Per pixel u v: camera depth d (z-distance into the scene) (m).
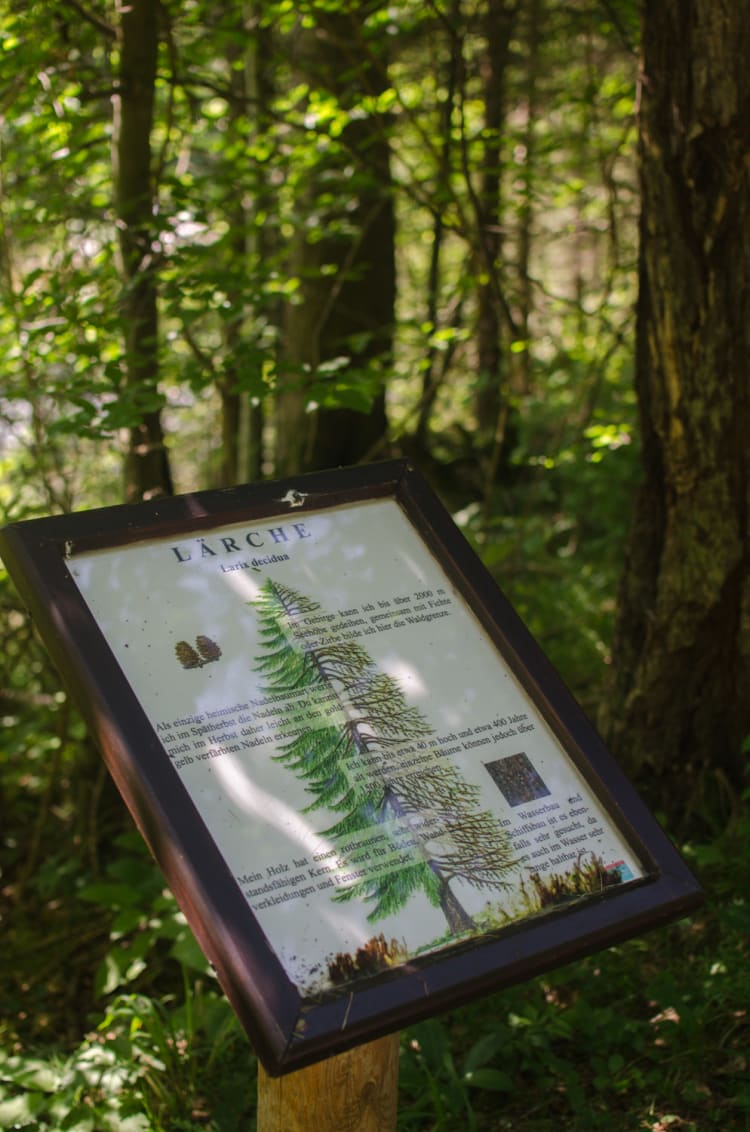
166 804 1.56
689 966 2.72
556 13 5.62
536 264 9.05
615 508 5.40
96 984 2.97
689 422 3.03
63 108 3.49
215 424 5.61
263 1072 1.78
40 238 3.84
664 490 3.20
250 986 1.46
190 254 3.43
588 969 2.75
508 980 1.59
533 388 6.76
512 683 1.87
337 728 1.72
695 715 3.24
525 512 5.48
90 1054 2.61
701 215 2.90
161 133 4.95
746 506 3.05
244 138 4.53
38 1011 3.18
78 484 4.33
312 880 1.58
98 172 4.15
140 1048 2.66
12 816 4.05
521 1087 2.53
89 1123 2.45
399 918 1.59
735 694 3.20
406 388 8.52
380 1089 1.78
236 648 1.75
